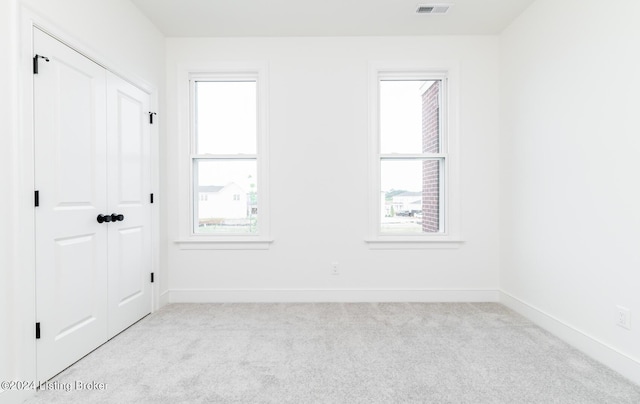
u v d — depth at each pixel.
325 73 3.15
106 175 2.25
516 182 2.87
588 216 2.07
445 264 3.17
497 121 3.15
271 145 3.16
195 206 3.28
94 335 2.12
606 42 1.93
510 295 2.96
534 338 2.30
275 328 2.49
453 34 3.14
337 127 3.16
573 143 2.20
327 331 2.43
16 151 1.56
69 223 1.90
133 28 2.59
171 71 3.16
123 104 2.46
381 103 3.27
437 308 2.96
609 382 1.75
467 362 1.96
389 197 3.29
